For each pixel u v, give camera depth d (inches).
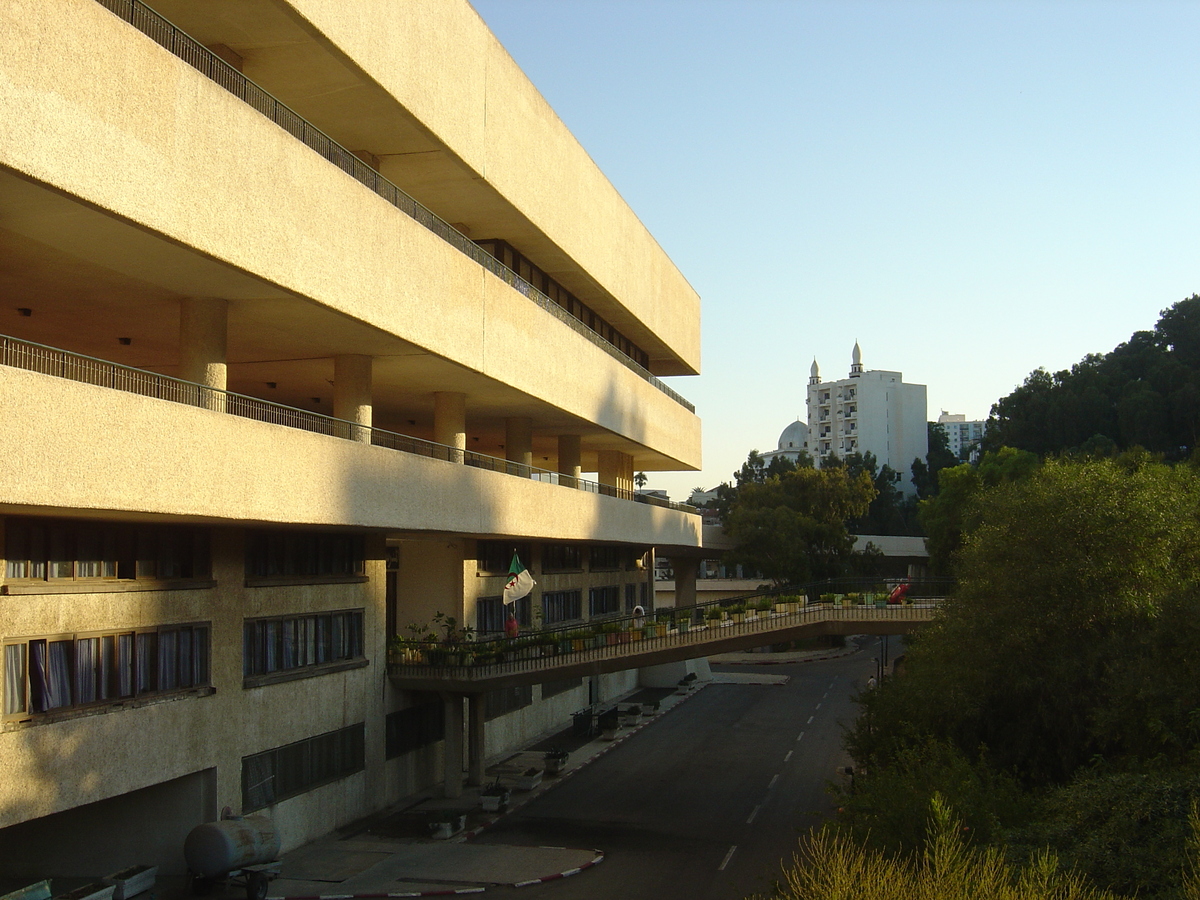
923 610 1299.2
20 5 558.3
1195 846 488.4
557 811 1216.2
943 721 963.3
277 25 835.4
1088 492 949.2
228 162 735.7
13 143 553.3
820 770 1460.4
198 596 897.5
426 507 1057.5
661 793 1314.0
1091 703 866.8
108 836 903.7
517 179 1263.5
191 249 708.0
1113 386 3361.2
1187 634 792.9
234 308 885.2
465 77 1115.3
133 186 643.5
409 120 1010.7
